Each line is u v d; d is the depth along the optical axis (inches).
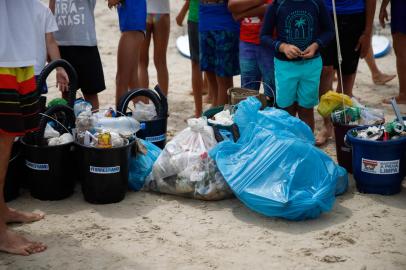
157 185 236.1
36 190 230.4
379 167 229.0
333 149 287.0
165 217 216.8
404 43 354.9
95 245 196.4
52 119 230.2
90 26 280.4
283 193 211.5
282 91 275.0
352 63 313.7
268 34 273.7
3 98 179.8
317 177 220.1
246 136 236.1
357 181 237.9
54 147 223.3
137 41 291.3
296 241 197.9
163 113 265.4
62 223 211.9
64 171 228.2
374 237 199.9
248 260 185.8
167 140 298.8
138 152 239.6
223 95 314.3
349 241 197.3
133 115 265.1
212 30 303.6
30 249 191.6
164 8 331.6
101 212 221.0
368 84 419.5
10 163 224.8
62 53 281.9
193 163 230.1
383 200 229.3
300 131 243.1
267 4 284.8
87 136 224.8
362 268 179.8
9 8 178.1
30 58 182.5
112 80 440.1
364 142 227.9
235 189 219.3
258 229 207.2
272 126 239.8
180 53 521.0
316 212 212.8
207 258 187.3
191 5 321.7
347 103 266.7
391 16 355.3
